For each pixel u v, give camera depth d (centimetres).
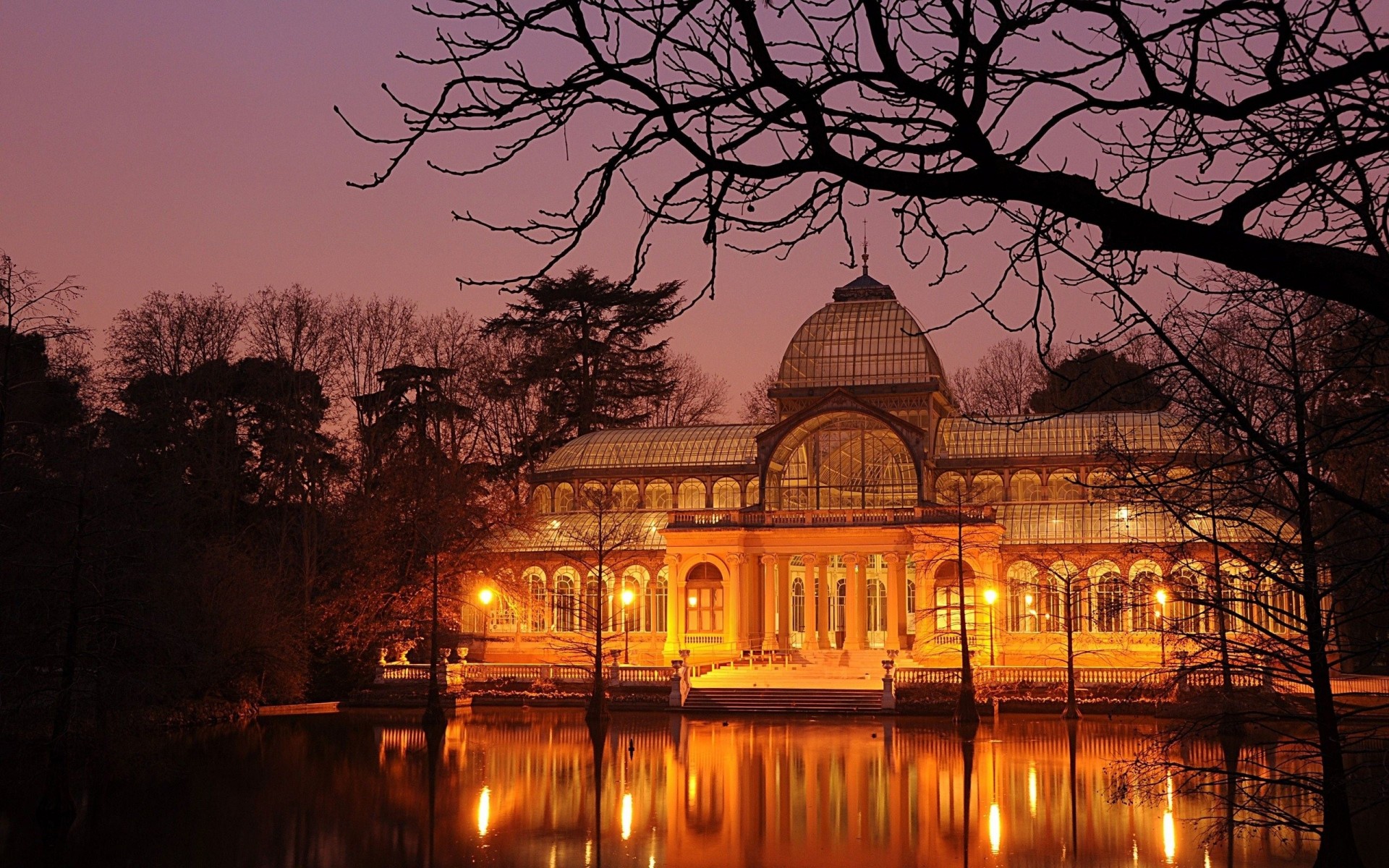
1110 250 900
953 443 10700
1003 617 9800
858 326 10981
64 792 4828
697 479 11031
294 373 10581
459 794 5406
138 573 5588
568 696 9112
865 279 11500
